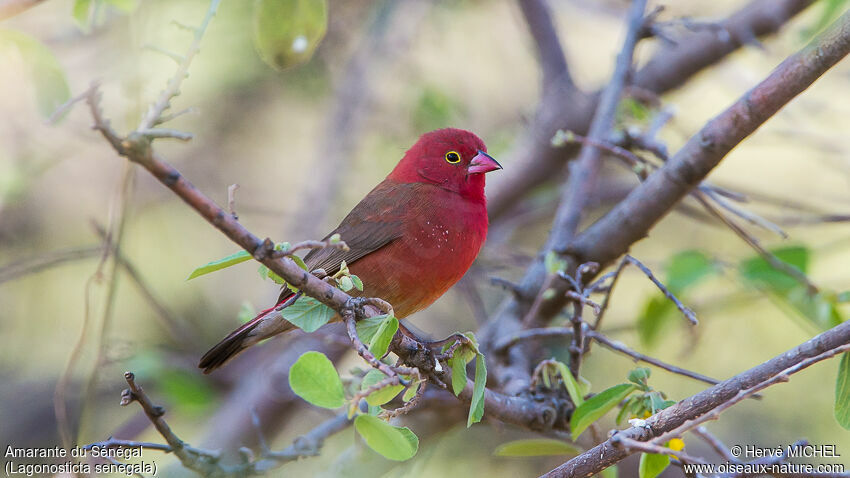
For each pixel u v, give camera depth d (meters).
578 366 7.34
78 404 10.77
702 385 12.34
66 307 12.87
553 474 6.25
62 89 7.49
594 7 13.67
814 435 11.71
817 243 13.43
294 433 12.48
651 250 13.22
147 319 12.73
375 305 6.28
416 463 9.52
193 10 11.60
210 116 13.70
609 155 9.92
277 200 14.48
